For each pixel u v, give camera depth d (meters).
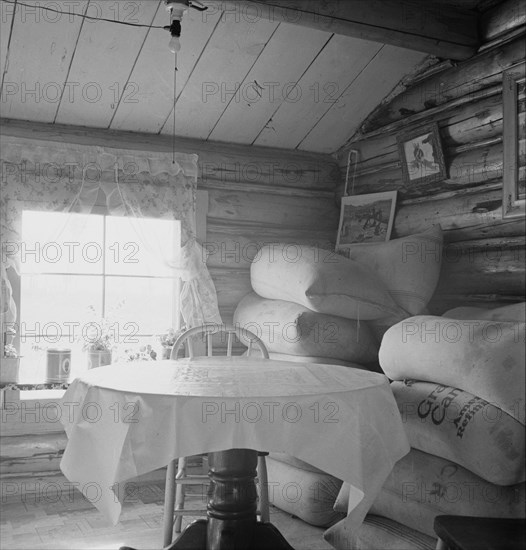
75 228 4.14
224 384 2.28
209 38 3.81
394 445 2.37
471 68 3.79
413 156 4.14
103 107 4.13
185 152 4.50
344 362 3.95
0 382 3.91
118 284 4.33
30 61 3.72
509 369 2.66
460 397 2.81
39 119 4.11
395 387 3.20
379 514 3.02
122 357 4.31
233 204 4.66
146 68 3.93
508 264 3.58
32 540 3.27
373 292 3.90
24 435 4.03
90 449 2.23
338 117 4.63
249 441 2.05
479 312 3.42
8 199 3.96
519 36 3.53
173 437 2.03
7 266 3.95
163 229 4.43
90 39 3.66
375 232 4.45
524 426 2.60
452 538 1.88
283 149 4.87
